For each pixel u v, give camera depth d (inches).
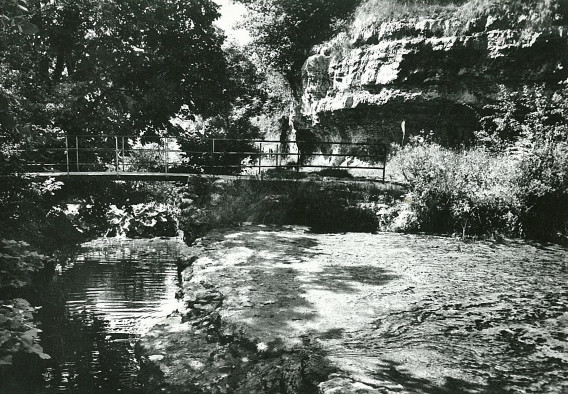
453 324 213.3
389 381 159.2
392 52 596.1
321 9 880.9
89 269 510.3
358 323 213.5
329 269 298.2
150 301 374.3
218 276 280.8
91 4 696.4
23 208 455.2
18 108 384.5
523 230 411.5
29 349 187.2
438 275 288.8
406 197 459.2
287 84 1010.1
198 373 184.2
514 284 272.7
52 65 764.0
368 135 653.3
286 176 515.2
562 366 174.7
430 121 582.2
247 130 1079.6
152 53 775.7
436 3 621.3
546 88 511.8
